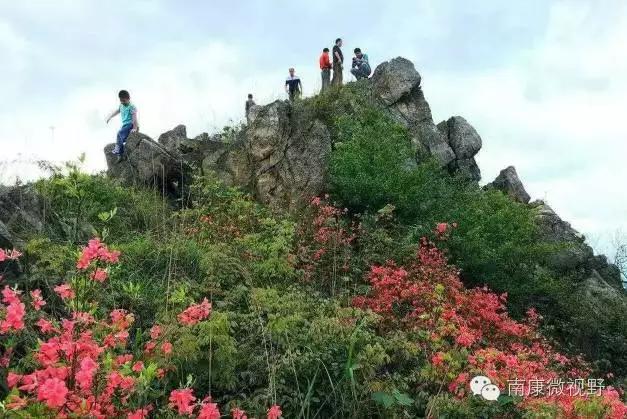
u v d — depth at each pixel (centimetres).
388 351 584
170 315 498
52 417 313
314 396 500
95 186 912
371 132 1203
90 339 374
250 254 773
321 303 638
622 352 1087
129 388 353
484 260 1024
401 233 1026
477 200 1232
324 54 1723
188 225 910
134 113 1284
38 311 471
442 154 1428
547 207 1520
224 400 471
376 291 778
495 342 795
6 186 717
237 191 1141
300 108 1295
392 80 1493
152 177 1184
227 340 455
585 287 1263
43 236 650
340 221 963
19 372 388
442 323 614
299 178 1147
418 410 518
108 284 570
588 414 479
